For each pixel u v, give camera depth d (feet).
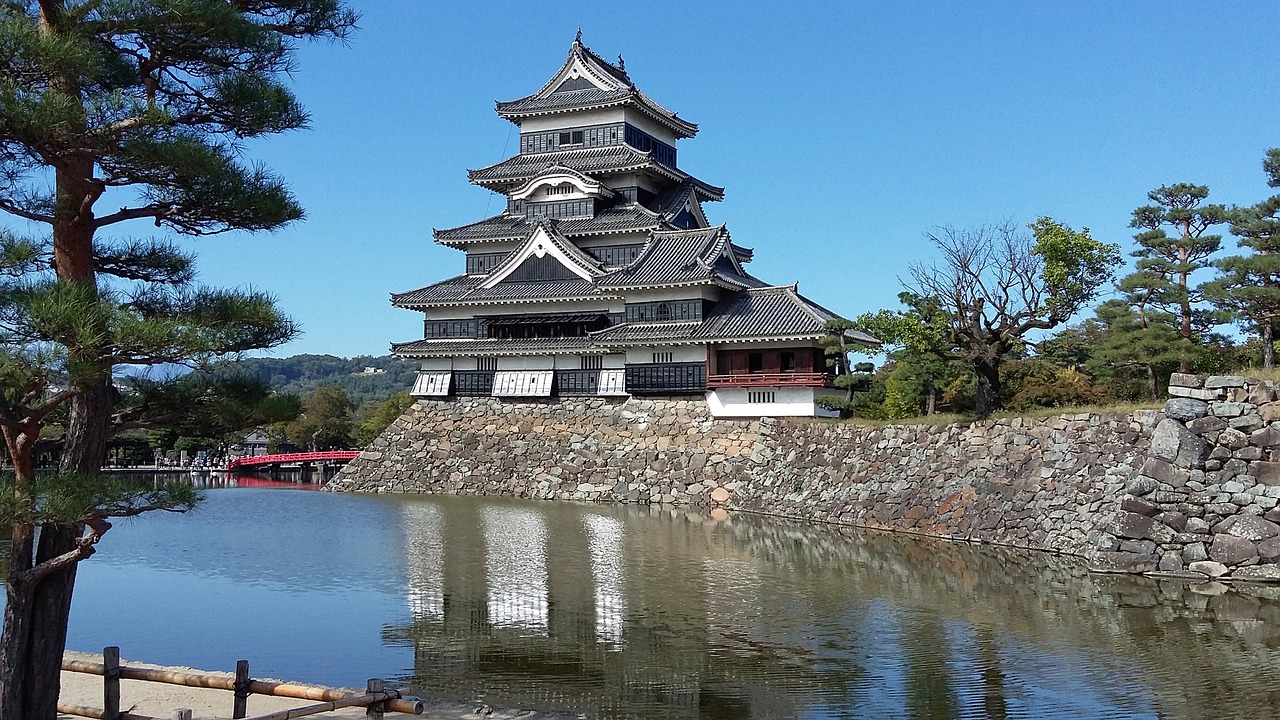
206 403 57.93
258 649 88.63
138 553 145.79
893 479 166.09
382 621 98.63
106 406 55.77
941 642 86.89
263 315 55.98
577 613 100.68
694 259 222.07
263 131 59.31
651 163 246.47
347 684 77.05
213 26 54.39
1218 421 112.68
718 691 74.18
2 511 47.96
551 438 228.43
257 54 58.44
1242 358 163.12
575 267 236.43
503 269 244.63
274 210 57.26
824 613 98.89
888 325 159.33
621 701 72.18
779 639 89.10
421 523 174.60
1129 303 160.56
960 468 153.99
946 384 188.55
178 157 51.98
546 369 234.38
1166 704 69.10
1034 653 82.69
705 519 180.75
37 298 47.85
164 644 90.68
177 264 62.54
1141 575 113.09
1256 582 106.52
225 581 122.11
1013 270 153.99
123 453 386.11
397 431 247.09
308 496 230.48
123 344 48.55
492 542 150.71
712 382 212.23
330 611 103.76
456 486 232.32
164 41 55.47
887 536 153.89
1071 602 101.19
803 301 215.72
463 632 93.50
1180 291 154.61
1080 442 133.28
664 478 210.18
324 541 154.92
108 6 53.01
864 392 212.43
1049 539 130.11
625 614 99.91
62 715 62.44
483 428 237.25
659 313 224.53
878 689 73.87
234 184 55.93
